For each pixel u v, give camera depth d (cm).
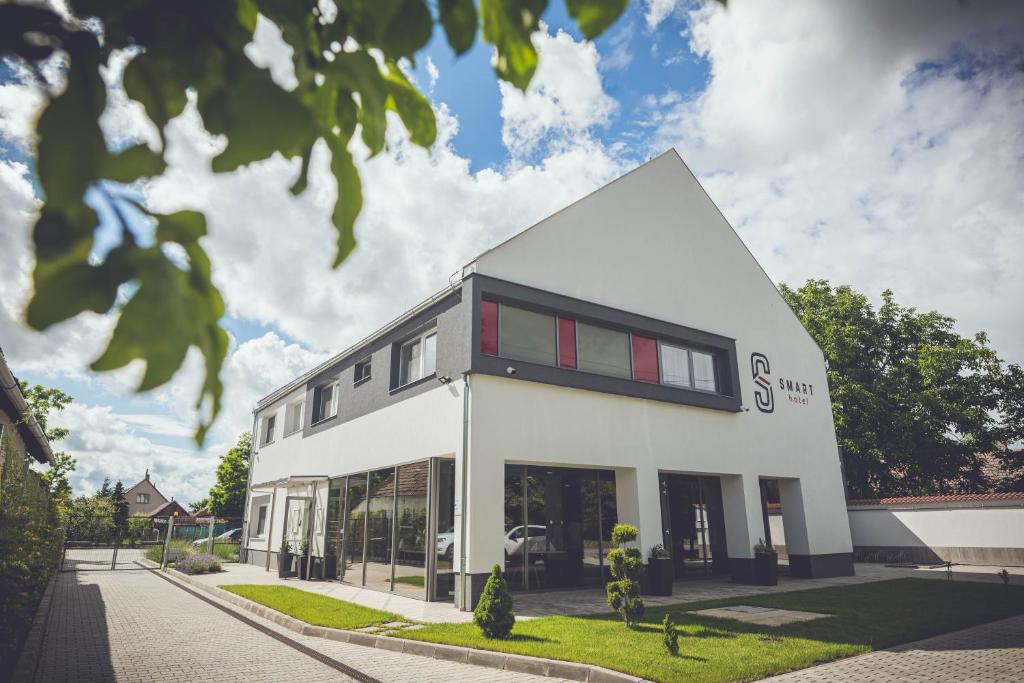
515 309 1200
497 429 1097
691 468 1374
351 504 1505
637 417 1307
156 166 58
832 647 726
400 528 1263
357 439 1505
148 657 749
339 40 96
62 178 54
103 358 48
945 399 2370
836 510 1664
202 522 4769
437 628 847
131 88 65
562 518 1254
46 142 55
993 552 1794
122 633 912
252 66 66
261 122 63
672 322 1437
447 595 1112
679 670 621
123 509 4728
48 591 1387
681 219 1554
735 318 1598
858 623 877
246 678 649
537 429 1147
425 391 1229
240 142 62
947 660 696
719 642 749
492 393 1109
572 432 1194
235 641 848
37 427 1231
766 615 936
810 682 605
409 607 1052
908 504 1980
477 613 788
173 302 52
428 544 1141
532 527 1201
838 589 1268
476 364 1091
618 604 872
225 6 69
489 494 1059
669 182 1557
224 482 4753
